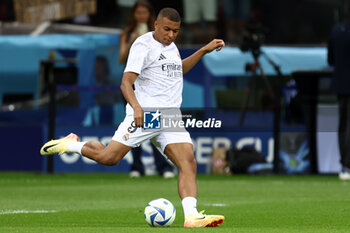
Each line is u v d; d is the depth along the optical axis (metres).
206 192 37.81
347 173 48.28
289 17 62.84
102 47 57.84
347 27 46.66
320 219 25.08
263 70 57.84
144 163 53.28
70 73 57.78
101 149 23.53
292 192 37.75
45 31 61.16
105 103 56.97
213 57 57.66
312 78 55.34
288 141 54.19
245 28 57.91
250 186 42.03
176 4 61.00
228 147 54.31
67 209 28.83
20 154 55.59
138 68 22.64
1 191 38.06
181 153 22.62
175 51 23.36
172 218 22.11
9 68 58.12
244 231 20.62
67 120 56.53
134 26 43.28
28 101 58.06
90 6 59.50
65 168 55.34
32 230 20.88
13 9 62.06
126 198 34.28
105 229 21.06
